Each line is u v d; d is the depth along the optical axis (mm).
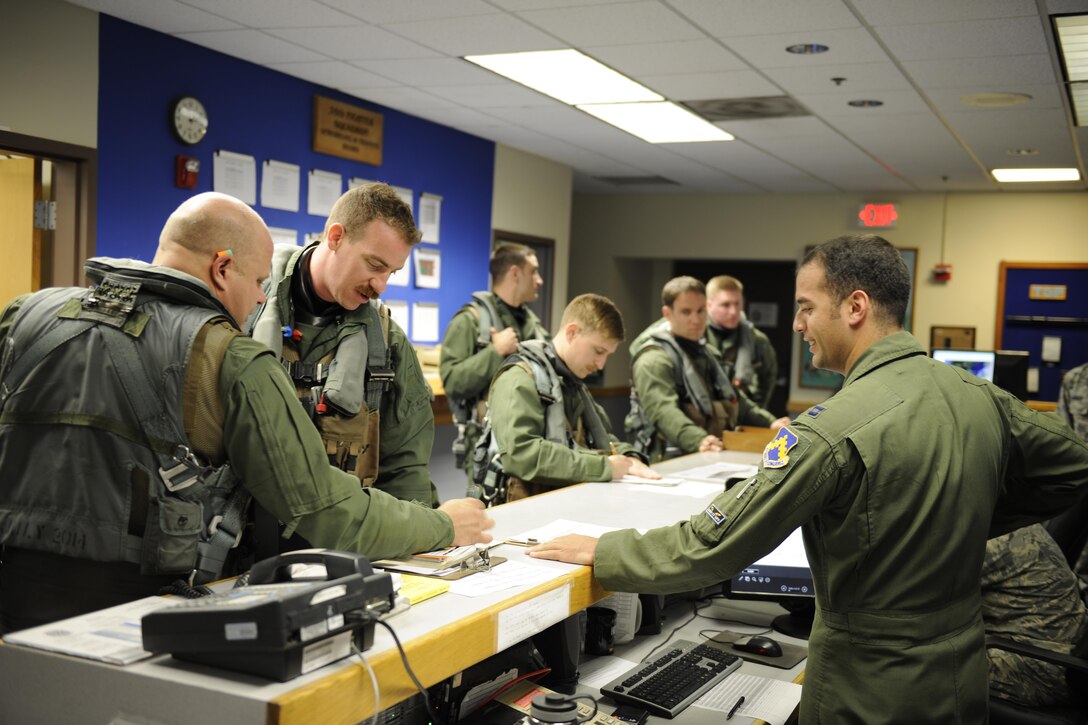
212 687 1047
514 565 1633
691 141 6711
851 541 1474
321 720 1068
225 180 4922
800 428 1497
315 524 1418
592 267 9938
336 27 4305
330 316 1969
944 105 5242
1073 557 2697
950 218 8445
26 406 1388
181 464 1355
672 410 3693
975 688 1495
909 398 1493
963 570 1478
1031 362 8203
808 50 4309
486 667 1557
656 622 2092
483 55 4684
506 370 2703
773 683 1833
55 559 1377
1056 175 7266
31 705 1158
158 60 4516
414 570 1537
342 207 1886
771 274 10172
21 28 3906
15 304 1496
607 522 2027
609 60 4668
